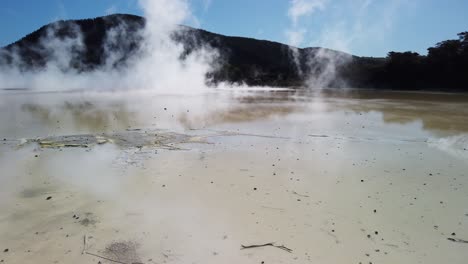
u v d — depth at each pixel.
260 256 5.20
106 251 5.27
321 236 5.73
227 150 11.06
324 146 11.70
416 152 10.91
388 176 8.58
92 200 7.06
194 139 12.58
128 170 8.96
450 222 6.21
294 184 7.98
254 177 8.44
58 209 6.64
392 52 53.12
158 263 5.00
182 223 6.12
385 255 5.24
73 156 10.22
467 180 8.27
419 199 7.17
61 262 5.00
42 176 8.46
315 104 24.59
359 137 13.16
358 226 6.05
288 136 13.29
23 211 6.55
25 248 5.34
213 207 6.75
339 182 8.14
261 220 6.23
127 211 6.57
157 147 11.38
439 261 5.11
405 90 45.78
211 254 5.23
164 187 7.77
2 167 9.10
